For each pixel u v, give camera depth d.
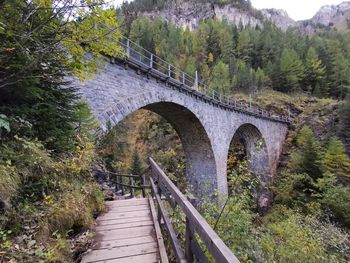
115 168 13.43
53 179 3.16
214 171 15.34
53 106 3.57
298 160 19.34
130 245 3.04
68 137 4.06
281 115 30.27
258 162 22.50
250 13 102.62
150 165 5.73
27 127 3.19
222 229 3.98
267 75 39.00
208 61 43.81
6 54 2.62
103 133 7.33
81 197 3.48
